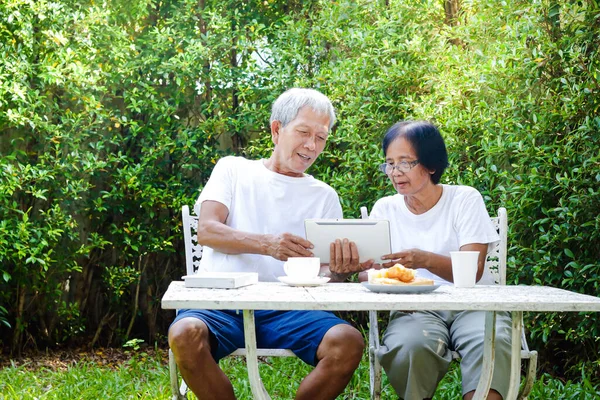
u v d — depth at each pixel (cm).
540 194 374
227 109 516
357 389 361
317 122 277
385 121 445
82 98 477
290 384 378
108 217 510
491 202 396
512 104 378
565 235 364
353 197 445
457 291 211
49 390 364
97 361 470
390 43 446
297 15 511
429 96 425
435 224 274
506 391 228
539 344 406
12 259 450
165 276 532
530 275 388
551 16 375
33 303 493
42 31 457
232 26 529
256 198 280
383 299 180
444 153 269
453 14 471
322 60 496
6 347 483
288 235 249
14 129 471
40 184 471
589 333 365
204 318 238
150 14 522
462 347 241
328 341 227
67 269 484
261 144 496
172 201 501
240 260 267
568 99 355
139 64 499
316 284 223
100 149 487
